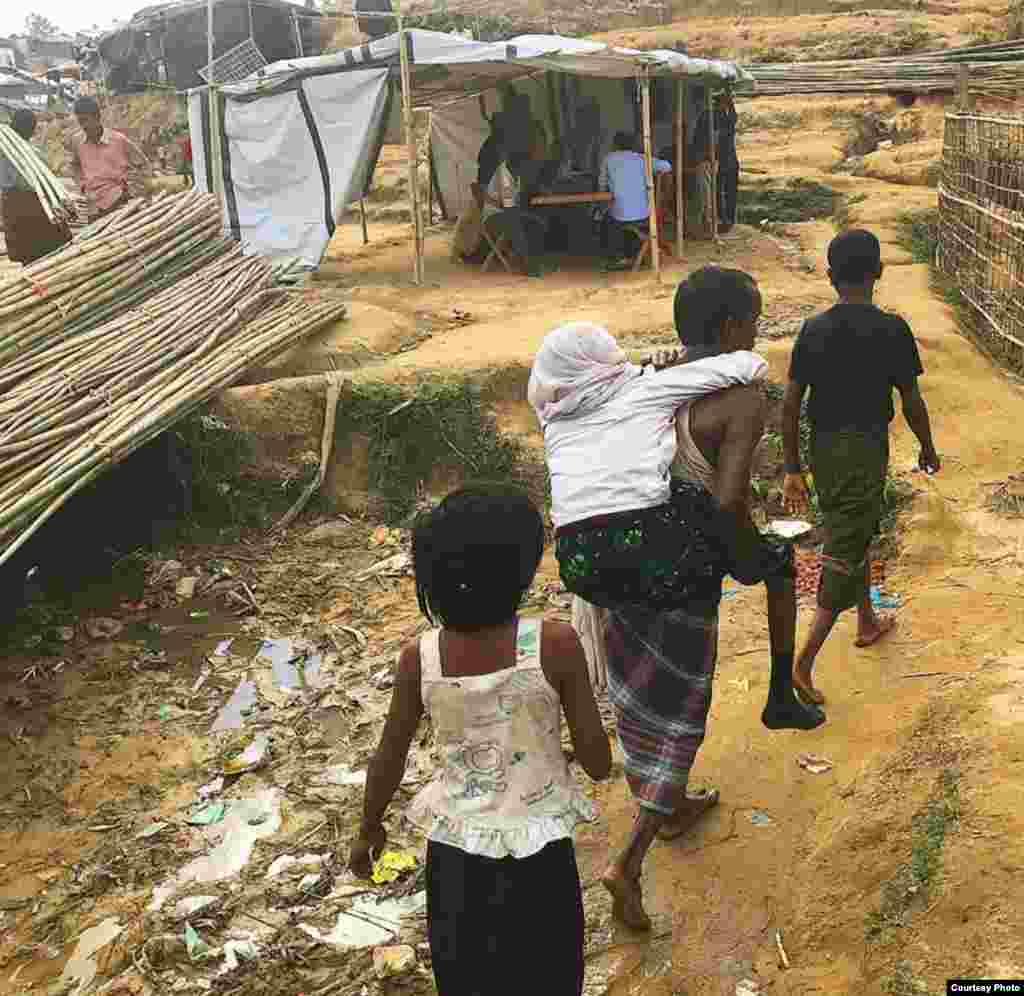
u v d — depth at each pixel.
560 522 3.00
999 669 3.90
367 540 6.48
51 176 8.49
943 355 7.38
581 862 3.66
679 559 2.94
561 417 3.10
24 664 5.23
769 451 6.59
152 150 24.86
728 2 24.73
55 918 3.61
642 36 23.42
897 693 4.19
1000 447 6.25
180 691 5.00
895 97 19.05
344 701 4.84
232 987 3.25
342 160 10.05
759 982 3.06
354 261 11.80
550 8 25.03
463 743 2.37
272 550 6.38
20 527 5.05
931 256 11.08
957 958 2.69
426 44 9.34
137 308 7.20
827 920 3.11
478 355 7.39
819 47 21.56
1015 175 8.04
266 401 6.86
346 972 3.29
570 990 2.44
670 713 3.12
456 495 2.29
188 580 6.00
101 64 26.70
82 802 4.21
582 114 12.12
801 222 13.50
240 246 8.57
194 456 6.67
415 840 3.86
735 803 3.81
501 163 11.81
